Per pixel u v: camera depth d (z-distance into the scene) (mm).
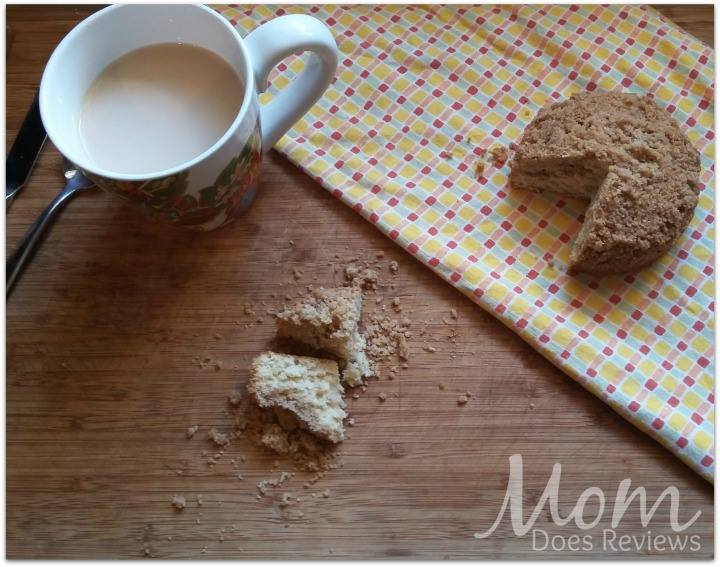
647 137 341
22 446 315
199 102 309
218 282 345
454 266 338
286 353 328
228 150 285
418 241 345
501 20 404
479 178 366
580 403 316
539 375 322
